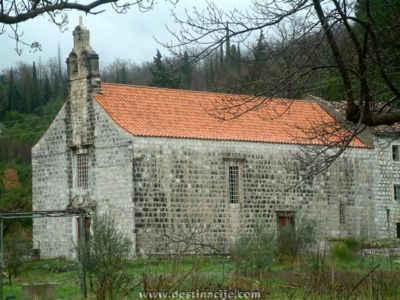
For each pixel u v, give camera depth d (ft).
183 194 179.11
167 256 156.25
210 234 181.37
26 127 376.48
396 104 69.21
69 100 192.54
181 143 179.93
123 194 176.55
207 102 195.93
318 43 58.85
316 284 96.53
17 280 144.56
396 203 211.82
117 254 107.86
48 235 196.03
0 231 108.37
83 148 187.73
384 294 86.33
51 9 46.26
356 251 161.07
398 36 61.98
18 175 314.14
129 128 177.06
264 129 194.18
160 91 194.08
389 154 211.00
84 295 105.91
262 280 111.86
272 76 60.59
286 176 192.65
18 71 450.71
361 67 60.13
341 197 201.77
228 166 185.57
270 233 146.51
